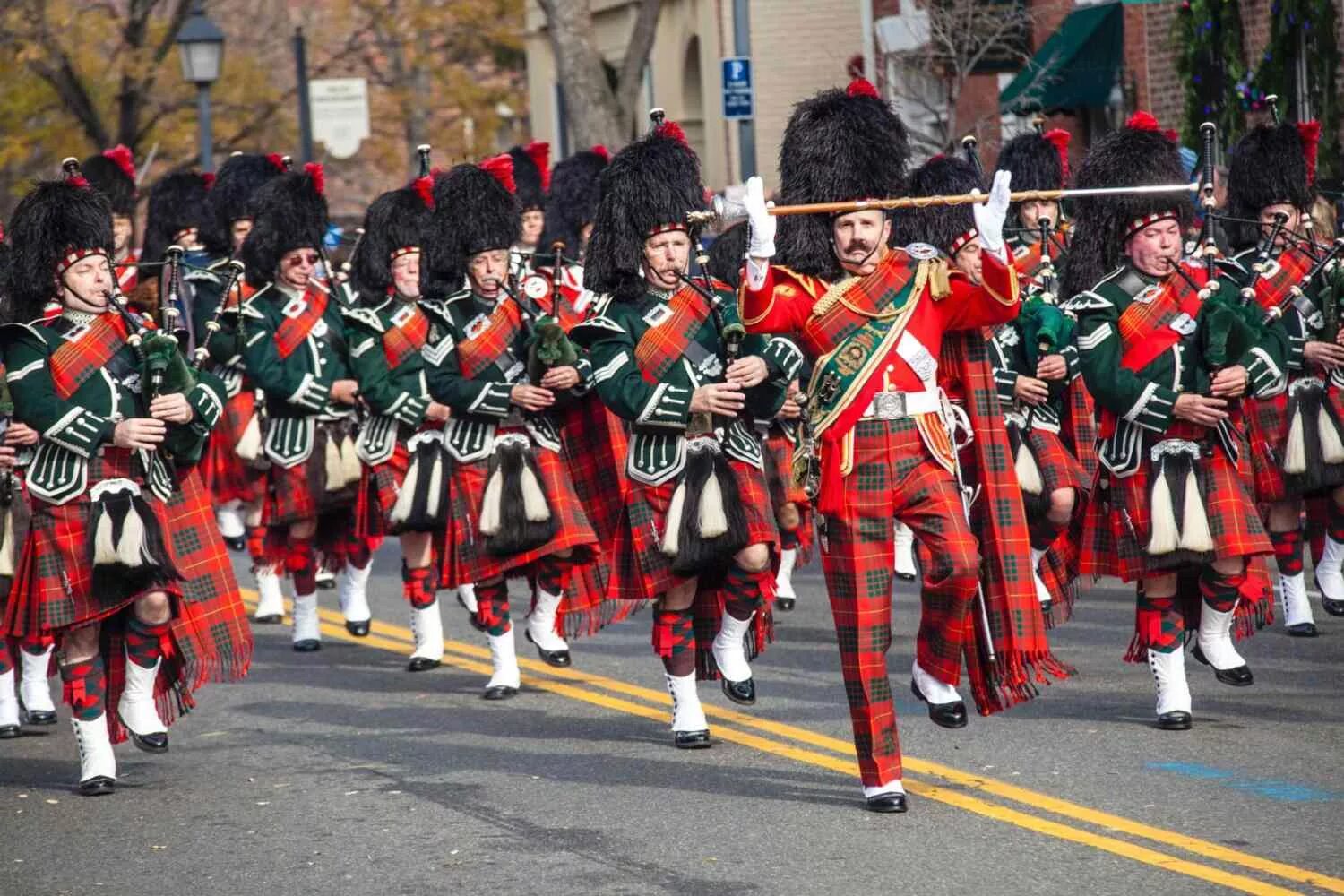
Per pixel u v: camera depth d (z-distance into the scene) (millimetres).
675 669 11516
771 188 35031
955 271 9789
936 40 26016
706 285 11219
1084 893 8477
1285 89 22312
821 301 9750
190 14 34156
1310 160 13672
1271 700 11922
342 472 15352
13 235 10906
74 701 10945
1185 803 9773
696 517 11031
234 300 15352
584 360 12117
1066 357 13359
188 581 11258
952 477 9836
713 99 36500
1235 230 13883
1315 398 13594
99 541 10562
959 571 9648
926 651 10234
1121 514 11305
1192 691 12266
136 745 11273
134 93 37188
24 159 42062
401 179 52906
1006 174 9367
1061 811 9734
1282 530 13828
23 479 11023
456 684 13883
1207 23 23391
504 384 12445
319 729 12516
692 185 11352
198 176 18750
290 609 17750
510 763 11336
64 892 9273
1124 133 12258
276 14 50250
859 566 9742
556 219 18375
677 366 11094
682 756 11344
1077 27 26031
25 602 10844
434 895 8938
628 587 11477
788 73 35594
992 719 11750
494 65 51406
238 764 11633
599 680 13719
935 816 9742
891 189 9859
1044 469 13570
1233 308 11117
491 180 12922
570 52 27984
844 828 9625
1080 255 12594
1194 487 11086
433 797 10641
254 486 16641
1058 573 12492
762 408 11297
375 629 16406
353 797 10734
